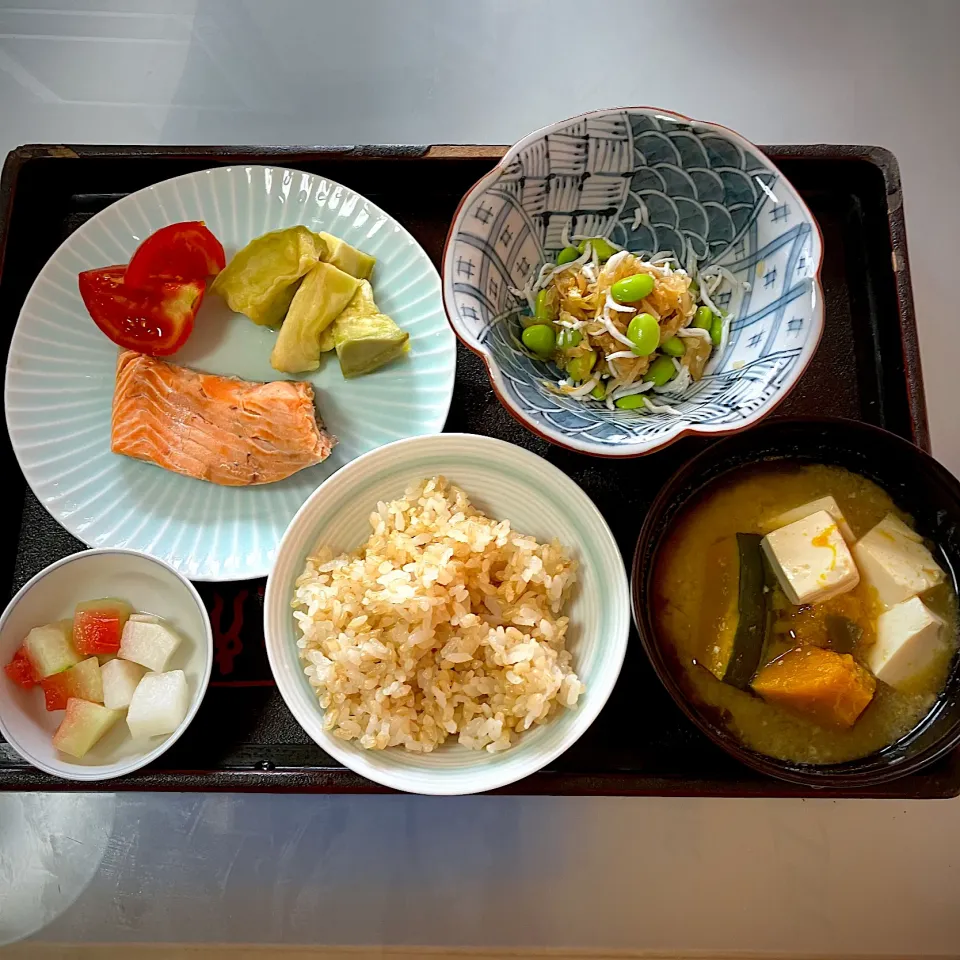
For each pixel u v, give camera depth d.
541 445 0.38
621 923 0.39
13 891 0.40
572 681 0.33
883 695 0.33
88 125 0.47
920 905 0.38
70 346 0.40
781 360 0.33
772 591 0.34
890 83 0.47
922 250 0.45
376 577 0.35
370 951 0.39
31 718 0.36
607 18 0.48
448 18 0.48
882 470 0.34
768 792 0.34
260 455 0.38
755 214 0.35
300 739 0.36
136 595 0.38
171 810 0.40
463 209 0.34
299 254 0.39
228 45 0.48
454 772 0.33
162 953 0.39
